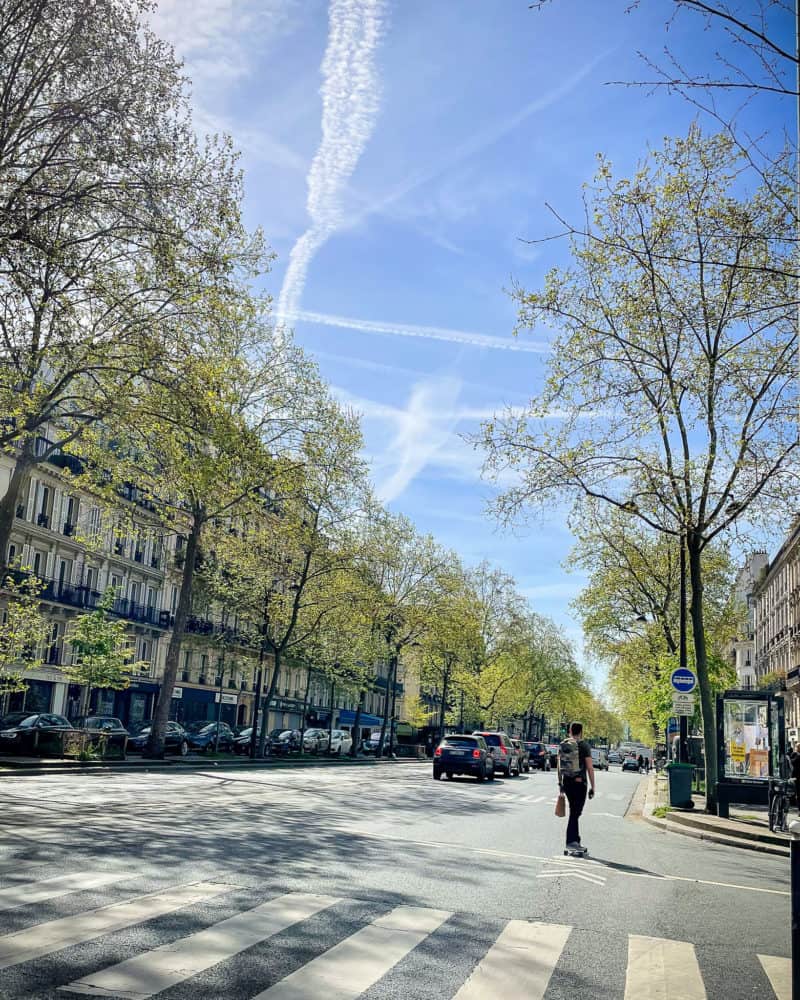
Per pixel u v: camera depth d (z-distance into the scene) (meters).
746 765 20.69
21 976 5.25
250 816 14.33
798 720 58.16
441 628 56.47
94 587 48.00
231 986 5.33
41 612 42.94
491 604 76.56
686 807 22.31
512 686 81.06
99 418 21.64
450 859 11.18
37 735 27.47
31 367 19.03
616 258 21.05
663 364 21.58
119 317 19.92
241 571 42.44
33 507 42.47
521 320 22.03
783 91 9.58
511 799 24.31
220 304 19.98
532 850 13.03
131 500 47.88
